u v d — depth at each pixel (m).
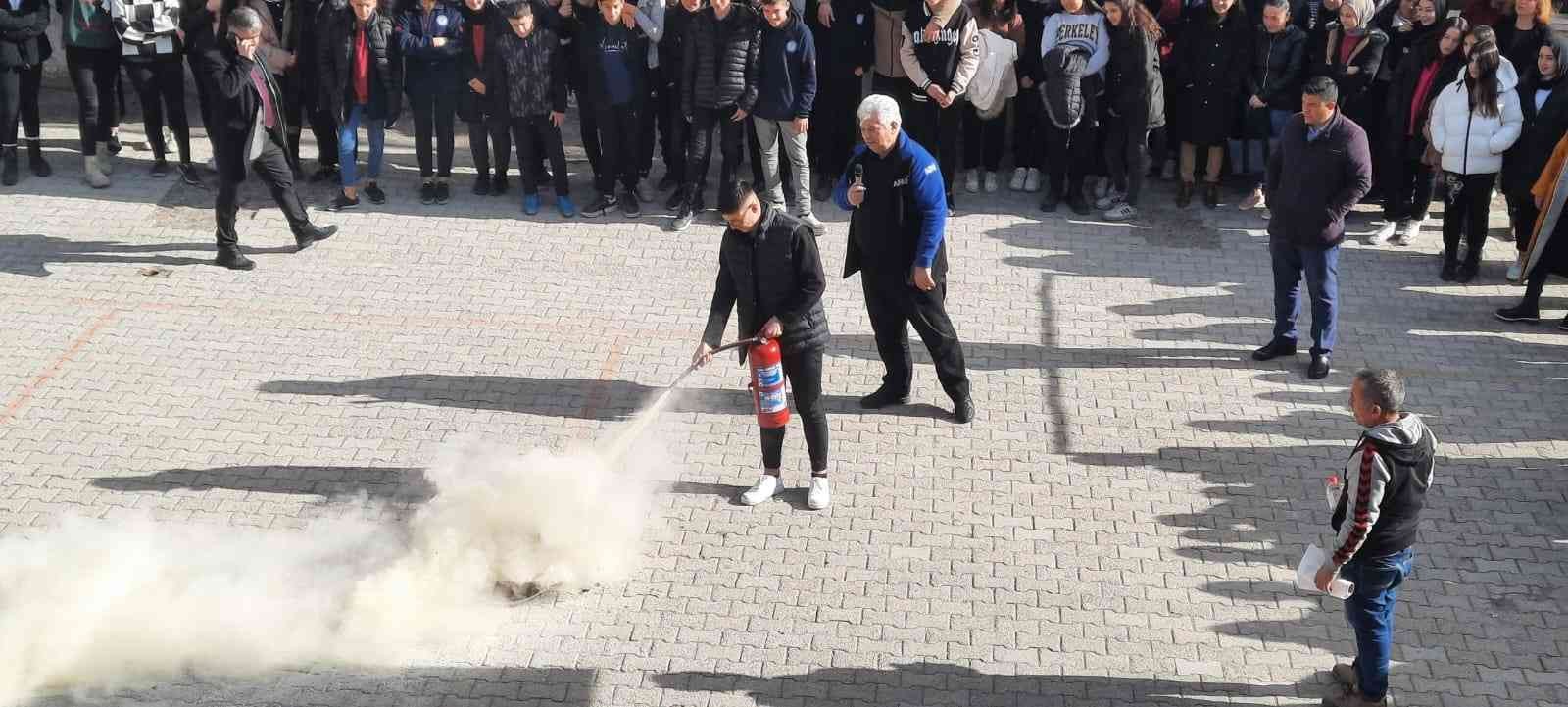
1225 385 8.84
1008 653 6.50
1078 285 10.08
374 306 9.59
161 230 10.62
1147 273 10.30
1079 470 7.94
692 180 10.74
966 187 11.61
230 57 9.48
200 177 11.51
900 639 6.57
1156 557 7.20
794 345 7.21
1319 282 8.69
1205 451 8.12
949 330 8.05
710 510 7.50
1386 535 5.71
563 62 10.58
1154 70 10.64
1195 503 7.65
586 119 10.94
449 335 9.23
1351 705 6.12
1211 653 6.52
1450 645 6.57
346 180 10.88
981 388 8.74
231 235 9.96
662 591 6.87
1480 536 7.37
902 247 7.77
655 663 6.39
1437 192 11.66
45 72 13.14
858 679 6.32
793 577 6.99
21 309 9.36
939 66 10.32
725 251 7.16
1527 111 9.75
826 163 11.33
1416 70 10.22
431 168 11.27
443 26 10.66
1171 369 9.02
